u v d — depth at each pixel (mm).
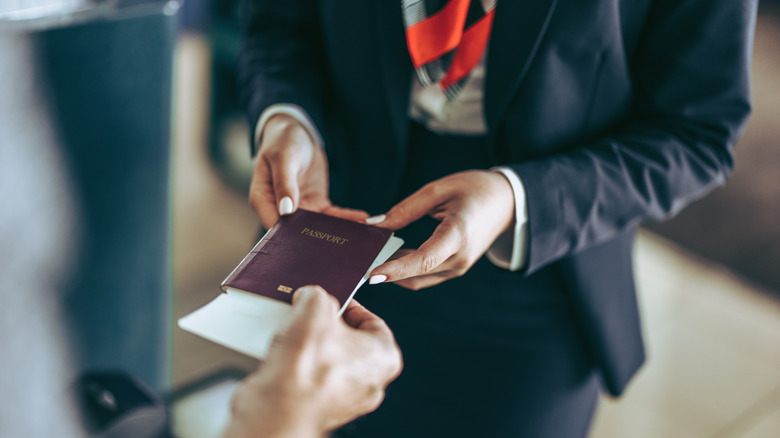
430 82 917
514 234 860
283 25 1127
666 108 925
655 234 2611
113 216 931
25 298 836
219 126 2643
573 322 1072
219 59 2525
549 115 910
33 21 727
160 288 1073
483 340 1069
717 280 2404
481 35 875
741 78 880
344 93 1025
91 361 970
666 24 868
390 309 1109
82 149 843
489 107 904
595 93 915
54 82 772
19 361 847
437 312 1072
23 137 756
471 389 1116
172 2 875
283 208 793
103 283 953
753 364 2066
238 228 2389
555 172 860
